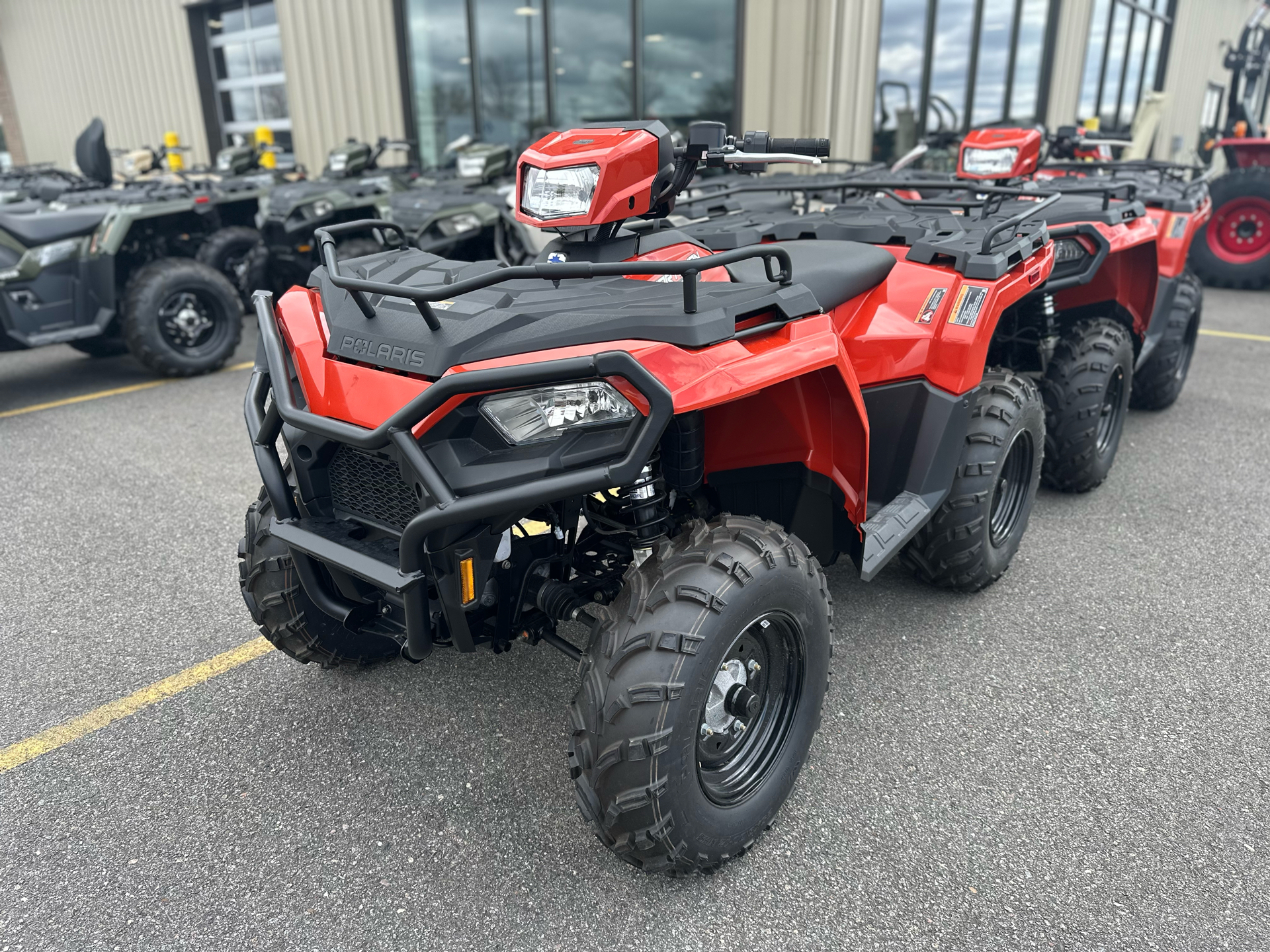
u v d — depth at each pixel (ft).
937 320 8.29
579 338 5.24
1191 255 28.81
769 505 7.35
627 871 6.04
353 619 6.51
